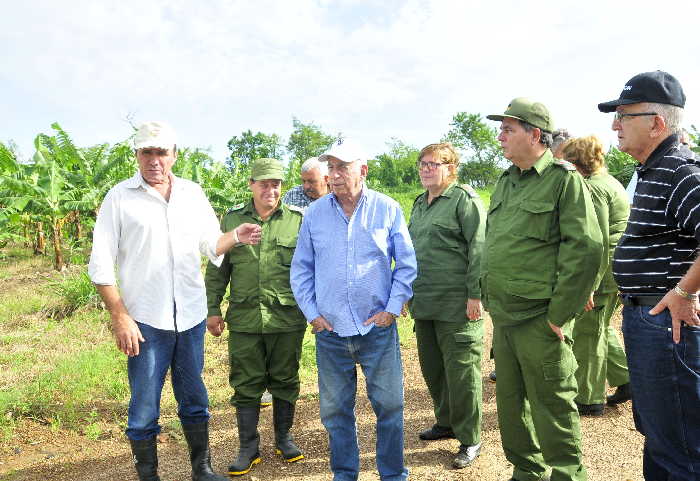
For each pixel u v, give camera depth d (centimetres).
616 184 386
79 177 1353
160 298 278
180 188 290
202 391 300
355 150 262
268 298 325
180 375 295
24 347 610
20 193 1204
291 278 283
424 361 356
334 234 270
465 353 327
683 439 211
